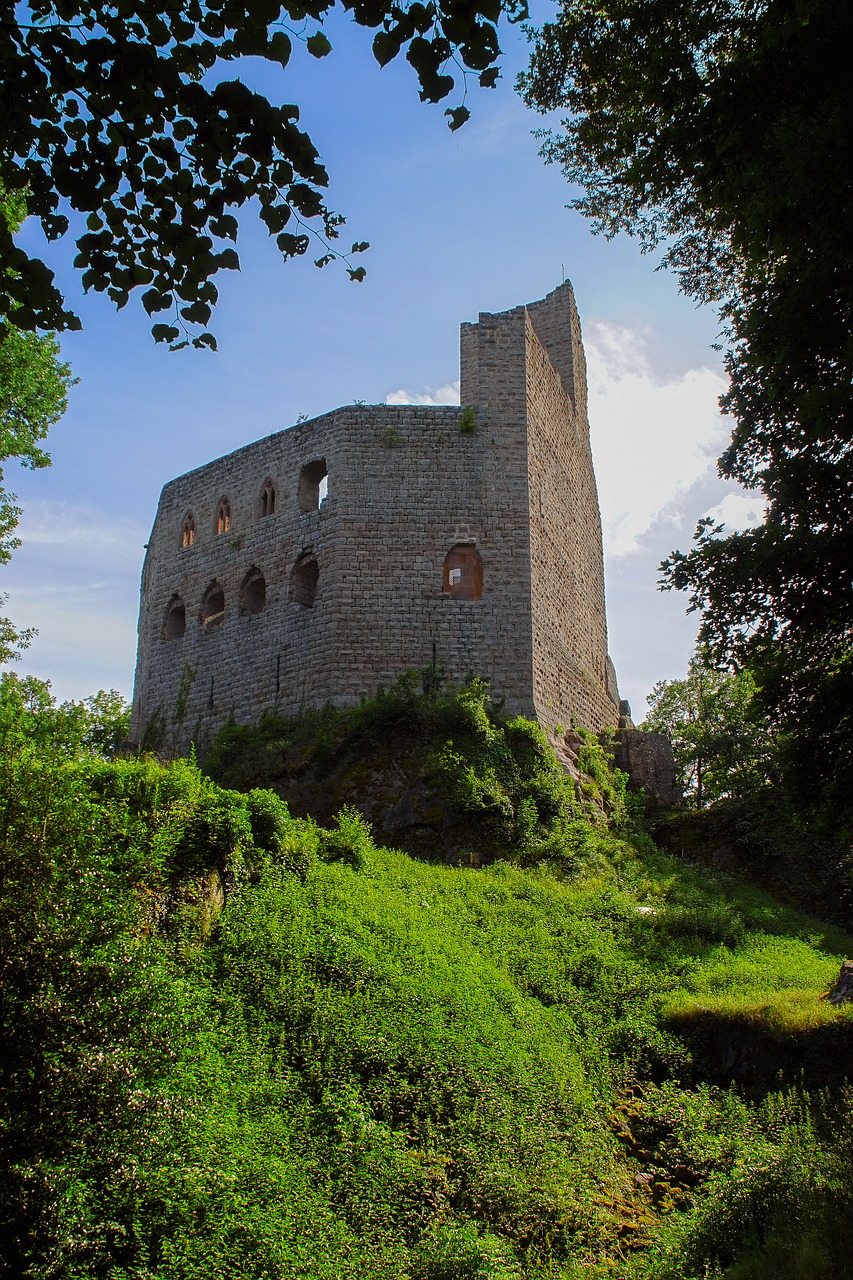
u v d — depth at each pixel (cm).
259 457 3897
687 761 4556
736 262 1866
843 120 1061
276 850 1967
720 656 1363
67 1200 948
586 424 4541
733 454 1460
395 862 2447
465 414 3572
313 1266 1048
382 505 3494
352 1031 1472
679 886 2830
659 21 1395
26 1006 988
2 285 845
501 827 2766
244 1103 1267
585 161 1952
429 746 2978
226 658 3759
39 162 826
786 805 1492
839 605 1255
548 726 3394
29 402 2536
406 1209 1190
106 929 1084
